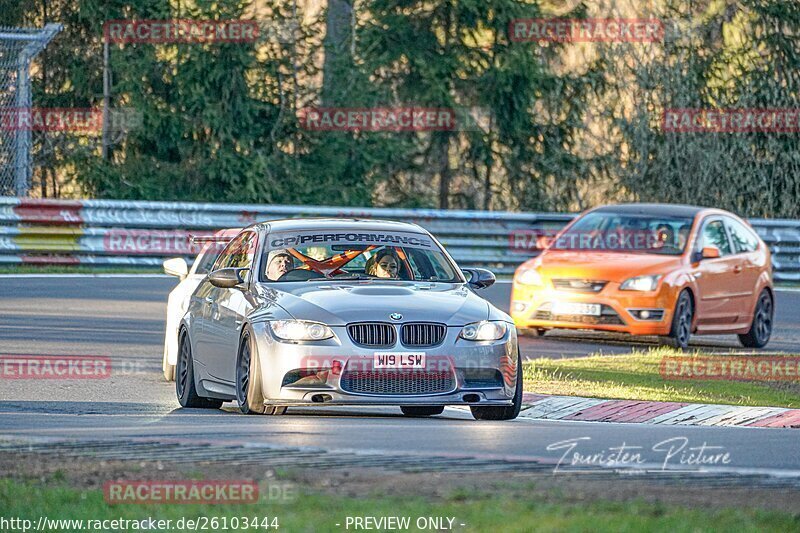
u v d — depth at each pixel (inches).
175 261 1940.2
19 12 4515.3
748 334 2682.1
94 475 1047.6
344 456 1148.5
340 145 4603.8
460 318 1520.7
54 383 1844.2
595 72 4830.2
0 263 3464.6
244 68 4453.7
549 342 2517.2
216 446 1196.5
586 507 932.0
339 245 1670.8
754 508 949.2
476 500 951.6
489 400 1520.7
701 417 1644.9
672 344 2498.8
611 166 4901.6
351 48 4608.8
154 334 2434.8
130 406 1660.9
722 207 4958.2
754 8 5009.8
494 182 4879.4
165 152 4515.3
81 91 4507.9
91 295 2972.4
